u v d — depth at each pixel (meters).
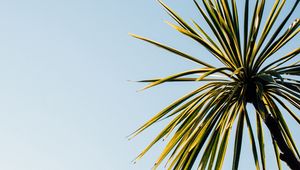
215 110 2.98
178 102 3.09
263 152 3.17
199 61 3.24
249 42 3.02
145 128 3.06
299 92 2.65
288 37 2.99
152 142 3.04
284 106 3.11
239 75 2.96
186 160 2.99
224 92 3.03
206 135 3.01
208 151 3.08
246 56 2.97
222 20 3.04
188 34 3.17
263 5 3.02
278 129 2.59
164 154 2.99
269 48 2.95
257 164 3.10
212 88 3.05
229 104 3.00
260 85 2.79
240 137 3.02
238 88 3.00
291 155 2.52
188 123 3.05
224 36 3.08
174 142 3.00
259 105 2.68
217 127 3.02
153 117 3.06
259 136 3.20
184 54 3.25
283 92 3.04
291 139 3.11
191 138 3.01
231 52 3.07
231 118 3.03
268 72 2.74
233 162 2.96
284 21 2.83
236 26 3.05
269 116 2.62
